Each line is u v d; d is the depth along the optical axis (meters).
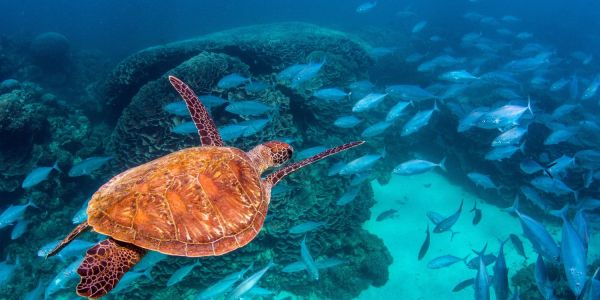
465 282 8.13
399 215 12.80
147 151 10.34
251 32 20.94
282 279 9.63
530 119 12.95
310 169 10.81
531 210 12.98
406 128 10.34
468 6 48.97
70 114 14.32
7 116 10.89
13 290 9.69
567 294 8.29
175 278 7.20
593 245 11.45
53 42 23.88
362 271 10.14
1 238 10.94
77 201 11.63
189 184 3.81
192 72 11.28
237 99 11.38
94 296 2.76
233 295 6.61
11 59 23.27
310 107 12.24
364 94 13.06
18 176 11.24
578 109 16.52
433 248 11.36
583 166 12.53
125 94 13.82
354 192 9.48
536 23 45.50
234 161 4.34
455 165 15.24
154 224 3.42
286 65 14.44
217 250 3.57
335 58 15.70
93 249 3.11
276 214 9.70
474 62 19.52
